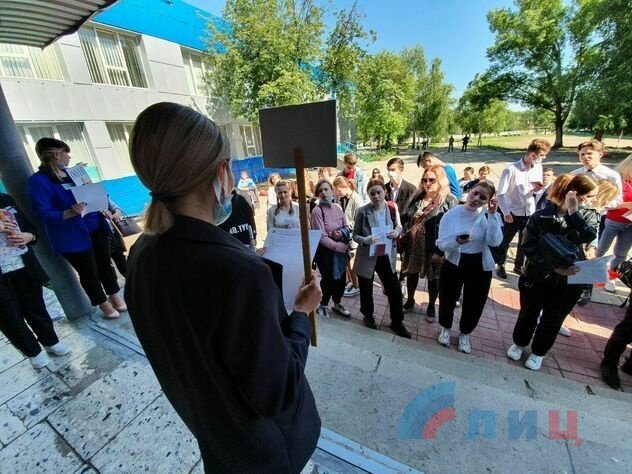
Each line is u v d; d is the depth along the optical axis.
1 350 2.38
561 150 20.52
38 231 2.38
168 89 9.93
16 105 6.78
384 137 26.05
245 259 0.60
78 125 7.98
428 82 31.28
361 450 1.48
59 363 2.20
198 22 10.85
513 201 3.85
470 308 2.55
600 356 2.59
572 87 16.33
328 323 2.94
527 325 2.40
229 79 10.95
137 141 0.60
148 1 9.08
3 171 2.20
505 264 4.46
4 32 2.35
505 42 20.48
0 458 1.57
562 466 1.41
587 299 3.28
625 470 1.39
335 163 0.92
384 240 2.73
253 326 0.58
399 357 2.38
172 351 0.66
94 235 2.64
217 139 0.63
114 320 2.69
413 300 3.41
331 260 3.08
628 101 13.54
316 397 1.83
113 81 8.59
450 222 2.50
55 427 1.71
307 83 10.84
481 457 1.46
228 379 0.65
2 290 1.94
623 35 13.30
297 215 3.31
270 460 0.78
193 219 0.62
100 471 1.48
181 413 0.86
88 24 7.88
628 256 4.13
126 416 1.76
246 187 8.85
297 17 10.52
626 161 3.30
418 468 1.42
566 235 2.10
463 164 17.12
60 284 2.55
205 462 0.84
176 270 0.59
